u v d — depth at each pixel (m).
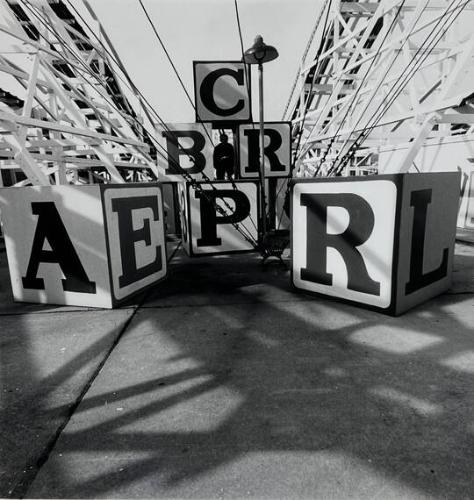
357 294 3.35
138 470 1.48
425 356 2.38
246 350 2.57
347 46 10.59
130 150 8.23
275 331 2.89
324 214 3.48
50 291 3.81
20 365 2.45
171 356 2.52
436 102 5.57
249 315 3.28
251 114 5.80
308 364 2.33
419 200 3.03
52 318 3.38
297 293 3.93
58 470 1.49
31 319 3.38
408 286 3.15
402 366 2.26
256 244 6.13
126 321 3.23
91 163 10.38
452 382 2.06
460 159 8.26
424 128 5.68
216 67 5.52
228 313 3.35
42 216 3.62
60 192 3.48
